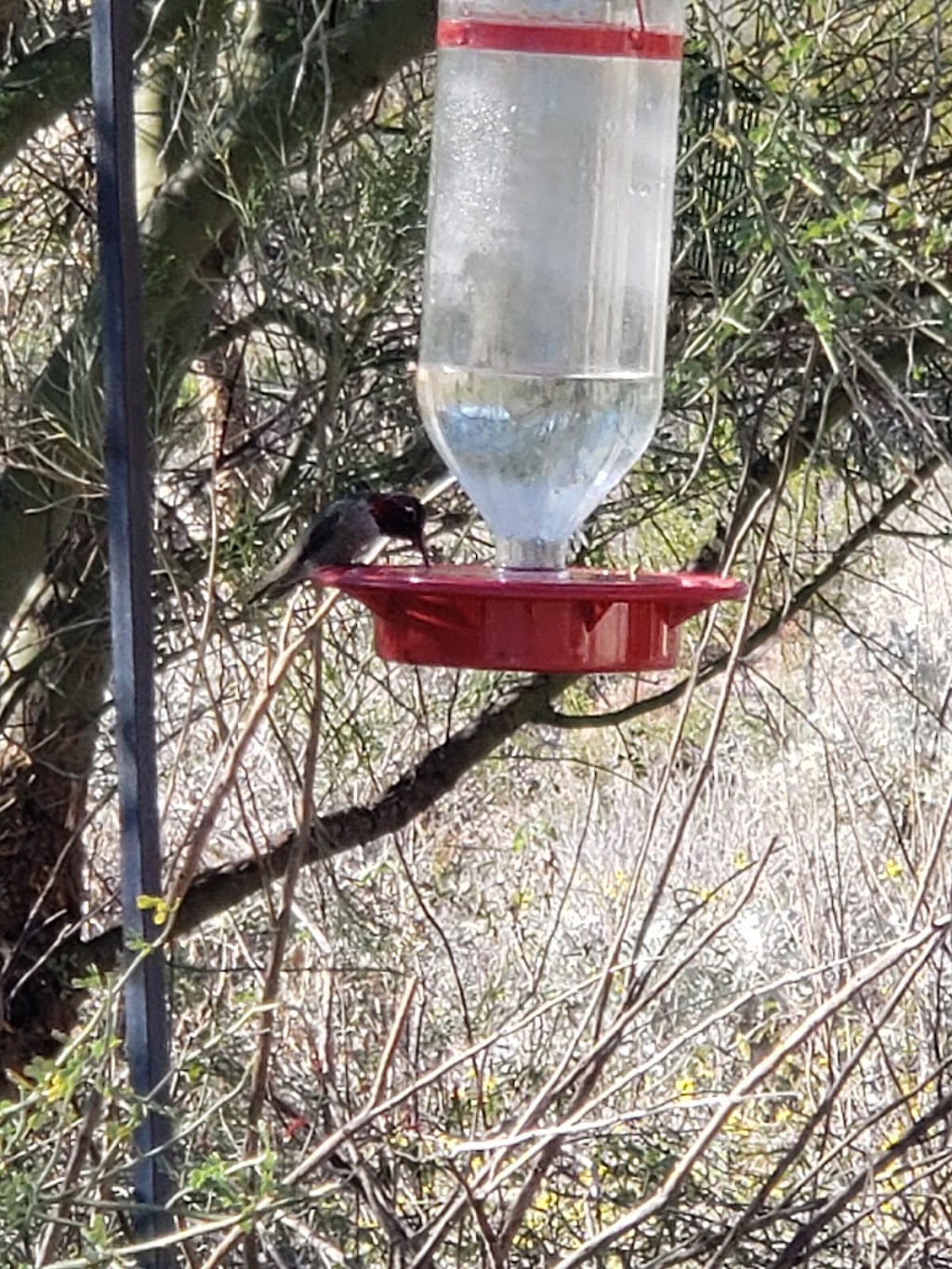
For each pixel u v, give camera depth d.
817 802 5.82
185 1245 3.65
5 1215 3.07
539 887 6.86
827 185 4.38
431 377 3.87
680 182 4.98
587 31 3.61
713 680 7.10
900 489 6.14
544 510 3.84
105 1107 3.46
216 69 4.90
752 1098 3.29
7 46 4.85
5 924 5.69
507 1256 3.70
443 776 6.27
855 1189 3.65
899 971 4.93
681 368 4.63
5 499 4.74
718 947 6.12
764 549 3.69
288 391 5.70
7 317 5.47
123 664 2.66
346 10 5.06
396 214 5.02
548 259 3.88
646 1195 4.52
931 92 4.64
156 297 4.66
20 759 5.70
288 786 4.50
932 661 6.99
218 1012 4.02
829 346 3.93
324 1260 4.19
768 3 4.64
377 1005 5.35
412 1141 4.74
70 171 5.53
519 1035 5.61
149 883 2.71
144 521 2.66
